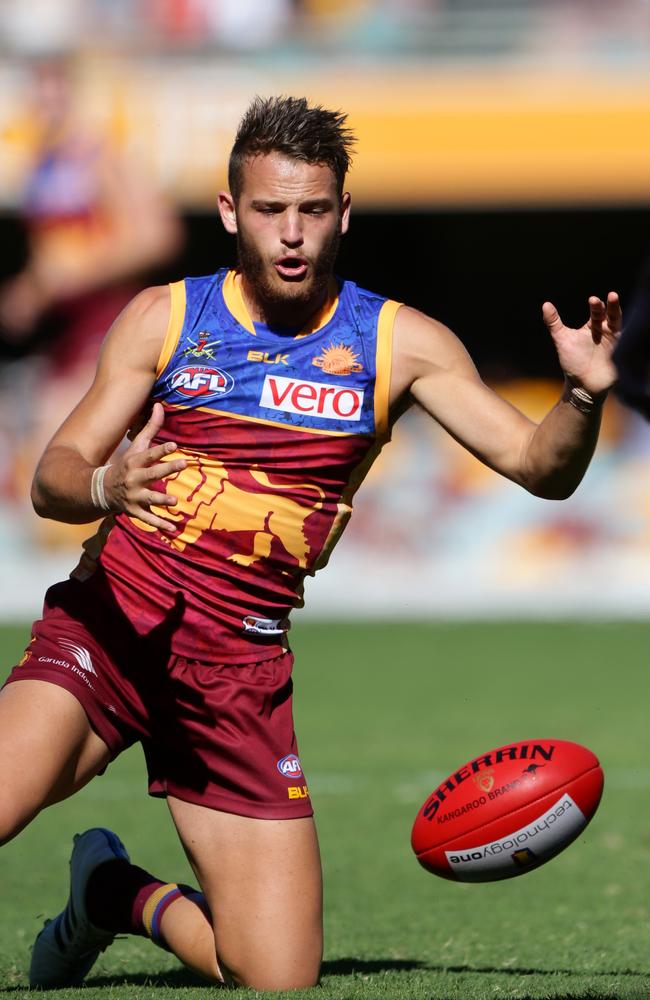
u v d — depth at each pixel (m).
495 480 72.38
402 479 72.75
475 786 15.10
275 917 14.91
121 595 15.32
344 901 22.08
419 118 74.00
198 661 15.30
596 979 15.81
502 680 48.16
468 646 58.00
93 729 15.02
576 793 14.99
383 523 72.81
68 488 14.20
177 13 74.81
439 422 15.44
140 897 15.73
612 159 73.81
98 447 15.12
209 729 15.22
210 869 15.18
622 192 74.44
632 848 25.88
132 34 74.38
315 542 15.54
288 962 14.88
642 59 74.06
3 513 73.88
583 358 14.00
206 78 73.44
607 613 69.25
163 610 15.26
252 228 14.71
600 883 23.17
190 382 15.25
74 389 75.12
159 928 15.59
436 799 15.27
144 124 73.38
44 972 16.20
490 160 74.00
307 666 52.34
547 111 73.81
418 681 48.16
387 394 15.39
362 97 73.88
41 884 23.47
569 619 67.19
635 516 71.69
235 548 15.27
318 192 14.58
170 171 73.62
